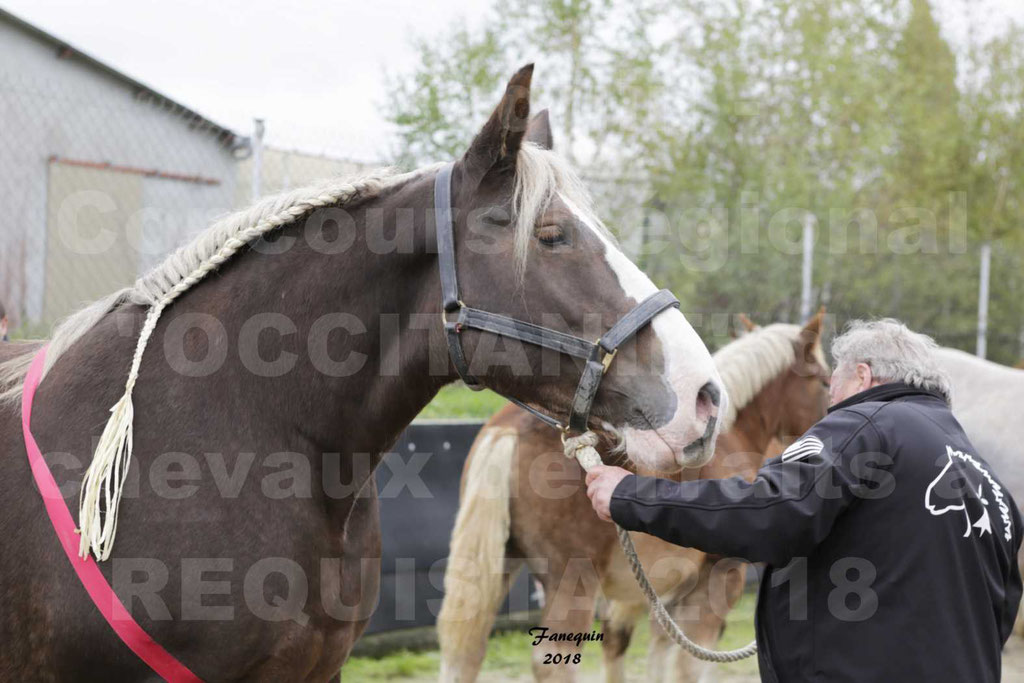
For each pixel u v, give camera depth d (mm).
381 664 3756
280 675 1578
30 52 5148
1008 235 12867
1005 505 1838
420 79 6957
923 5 11898
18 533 1516
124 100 4801
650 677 3420
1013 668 3943
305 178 4379
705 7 9312
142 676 1522
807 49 9391
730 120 9180
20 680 1527
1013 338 8859
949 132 12109
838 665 1711
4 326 3311
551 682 2934
